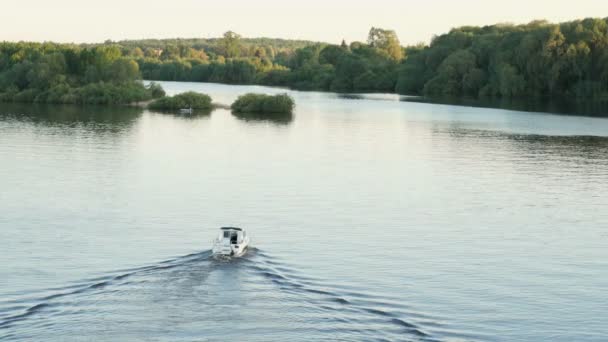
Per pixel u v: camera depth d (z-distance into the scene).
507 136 133.62
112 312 43.12
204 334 40.66
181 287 47.22
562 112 183.25
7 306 44.28
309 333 41.41
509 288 51.19
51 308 43.84
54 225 65.25
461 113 182.50
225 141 123.38
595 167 100.19
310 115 175.25
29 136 123.31
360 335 41.66
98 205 73.19
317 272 52.59
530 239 64.12
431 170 97.31
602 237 65.19
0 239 60.38
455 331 43.41
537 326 44.81
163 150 111.06
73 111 175.38
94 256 55.56
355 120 163.50
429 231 66.00
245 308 44.22
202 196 78.19
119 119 157.25
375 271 53.72
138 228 64.56
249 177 89.75
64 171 91.12
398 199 78.94
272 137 130.25
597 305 48.31
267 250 57.56
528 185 87.56
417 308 46.59
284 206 74.44
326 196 79.62
